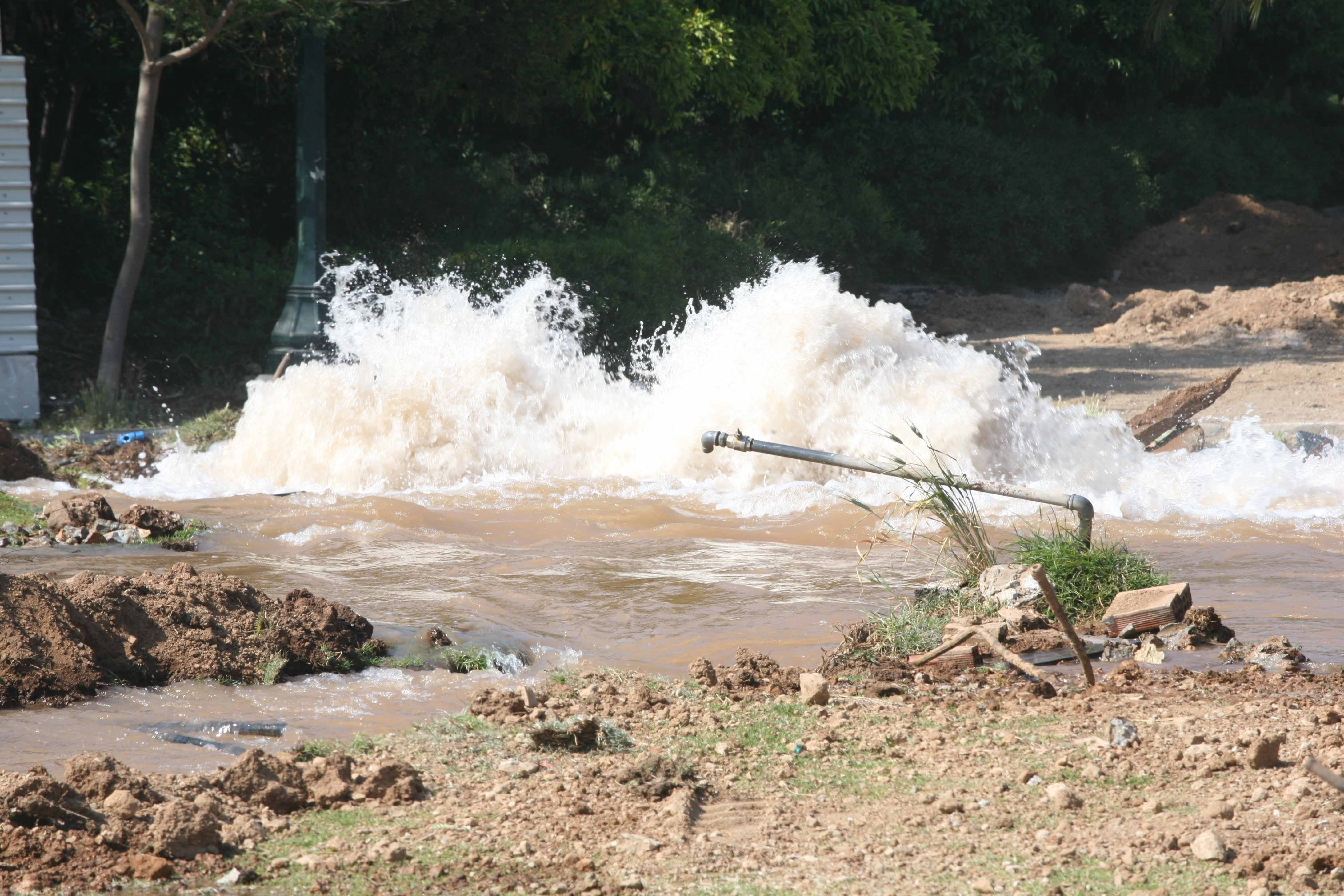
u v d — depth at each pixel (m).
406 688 11.74
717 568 16.92
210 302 35.38
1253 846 7.65
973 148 68.19
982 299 60.84
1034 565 14.64
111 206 40.19
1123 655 12.81
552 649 13.33
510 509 21.16
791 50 57.62
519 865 7.62
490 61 41.06
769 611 14.72
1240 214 79.31
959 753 9.75
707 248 46.56
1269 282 74.75
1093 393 37.38
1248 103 92.31
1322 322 49.75
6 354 30.11
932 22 69.56
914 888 7.21
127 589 12.59
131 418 30.47
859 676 12.09
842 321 24.31
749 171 58.28
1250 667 12.05
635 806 8.62
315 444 24.22
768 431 23.80
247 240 39.53
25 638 11.37
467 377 24.86
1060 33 77.31
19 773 9.21
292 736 10.32
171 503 21.53
